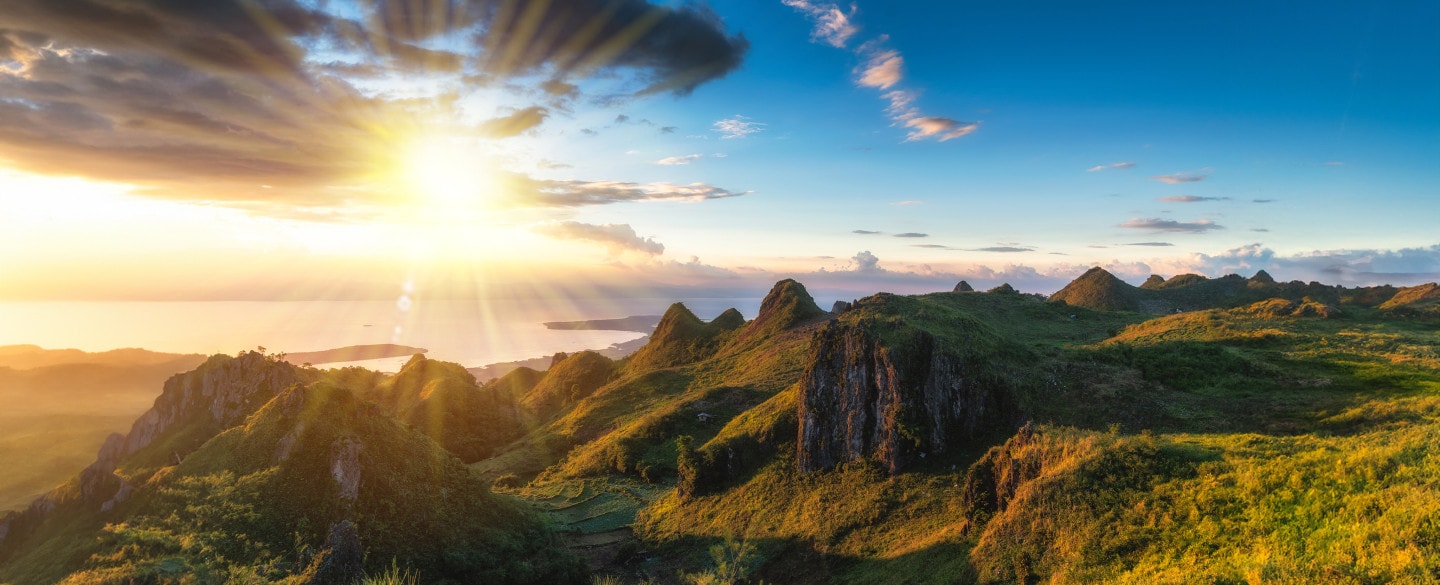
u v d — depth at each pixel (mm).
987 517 68688
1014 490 66500
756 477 106688
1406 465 43375
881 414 95938
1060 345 136125
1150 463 58438
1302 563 38062
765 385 167250
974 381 92875
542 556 94250
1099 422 83375
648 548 101938
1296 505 44938
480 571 86375
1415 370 80438
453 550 88750
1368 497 40969
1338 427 67938
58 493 106125
